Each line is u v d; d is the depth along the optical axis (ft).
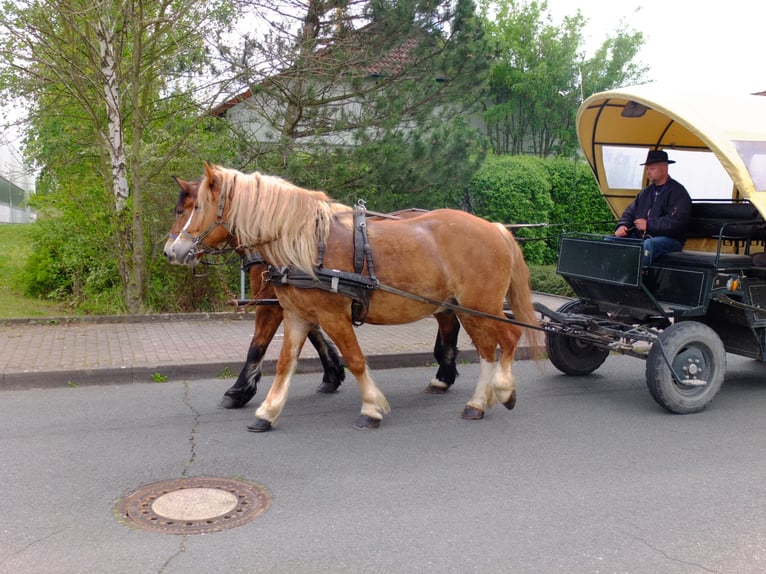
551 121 79.46
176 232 16.66
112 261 34.45
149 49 33.12
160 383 22.41
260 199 16.35
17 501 12.96
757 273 20.15
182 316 31.76
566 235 22.03
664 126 23.56
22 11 30.73
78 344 25.96
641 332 19.93
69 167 37.65
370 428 17.75
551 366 25.64
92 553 10.96
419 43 31.91
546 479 14.39
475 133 32.68
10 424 17.71
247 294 35.96
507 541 11.52
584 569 10.61
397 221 17.94
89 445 16.19
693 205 23.62
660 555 11.10
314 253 16.49
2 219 108.27
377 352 25.68
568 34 79.61
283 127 33.32
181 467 14.84
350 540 11.50
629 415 19.33
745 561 10.94
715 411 19.88
